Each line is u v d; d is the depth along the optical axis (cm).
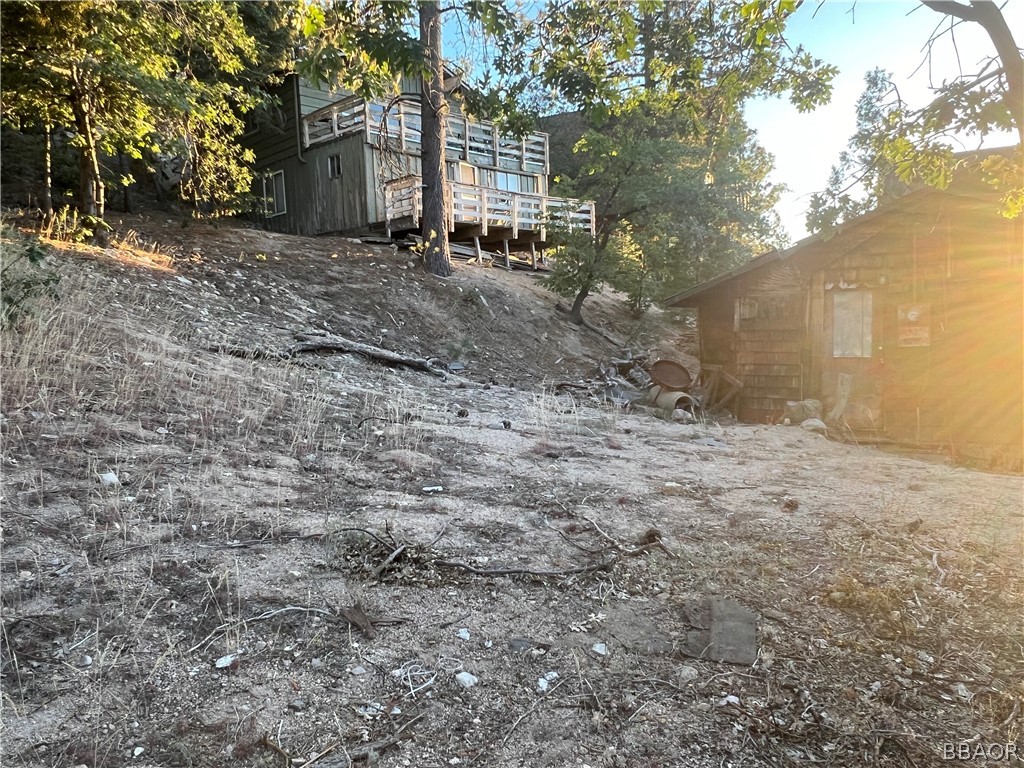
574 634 273
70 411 465
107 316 745
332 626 260
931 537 402
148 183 1905
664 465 584
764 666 257
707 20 550
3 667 213
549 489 466
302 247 1502
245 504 371
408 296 1404
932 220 999
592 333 1784
